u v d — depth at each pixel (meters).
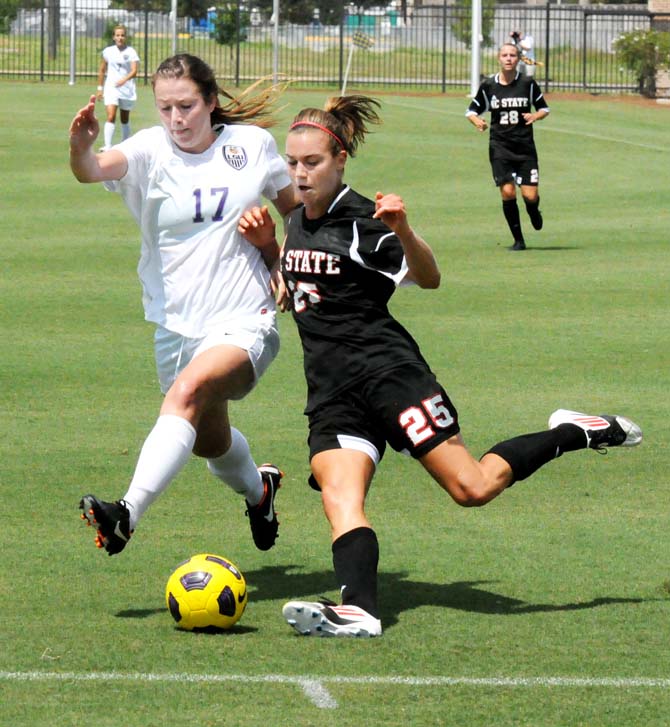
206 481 27.67
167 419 19.97
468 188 80.62
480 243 61.97
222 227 21.05
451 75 191.62
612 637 18.67
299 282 19.75
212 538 23.83
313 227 19.69
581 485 27.41
